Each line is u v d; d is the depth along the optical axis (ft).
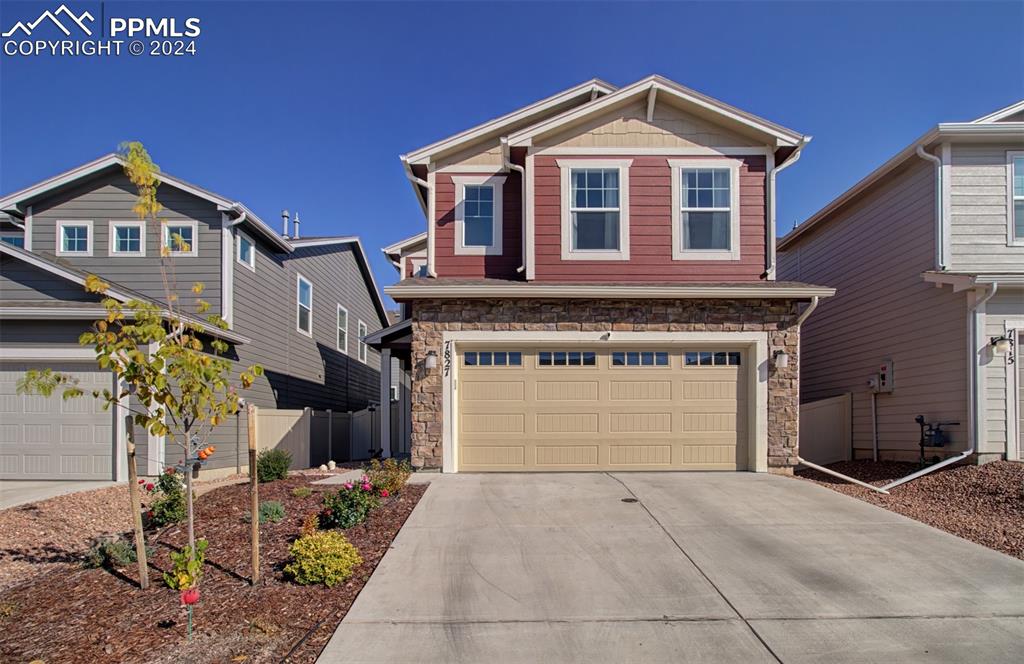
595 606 16.78
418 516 24.80
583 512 25.49
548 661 14.02
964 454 33.32
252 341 47.09
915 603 16.99
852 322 45.93
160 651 14.58
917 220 38.06
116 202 43.57
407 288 33.50
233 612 16.56
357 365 76.28
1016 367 33.53
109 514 27.73
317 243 60.08
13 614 17.10
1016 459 32.83
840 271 48.01
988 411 33.35
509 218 38.42
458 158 38.93
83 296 37.78
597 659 14.10
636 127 37.04
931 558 20.40
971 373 33.53
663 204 36.70
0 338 35.58
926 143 36.40
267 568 19.66
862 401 44.27
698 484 30.71
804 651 14.44
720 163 36.86
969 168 36.14
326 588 18.04
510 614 16.30
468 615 16.24
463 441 34.32
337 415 54.13
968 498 28.32
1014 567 19.63
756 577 18.76
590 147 36.94
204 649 14.62
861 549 21.25
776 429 34.19
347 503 23.79
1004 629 15.51
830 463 44.11
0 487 32.86
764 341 34.47
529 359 34.68
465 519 24.41
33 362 35.60
